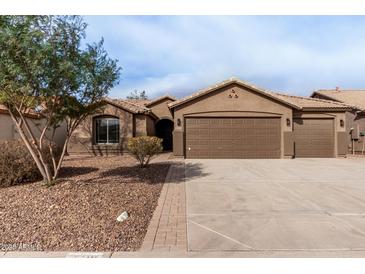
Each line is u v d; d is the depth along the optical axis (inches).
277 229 224.2
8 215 243.8
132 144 538.3
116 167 551.2
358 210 276.4
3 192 317.1
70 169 515.8
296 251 185.2
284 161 701.3
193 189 371.6
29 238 201.8
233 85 770.8
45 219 236.4
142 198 314.8
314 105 804.0
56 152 460.8
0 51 270.2
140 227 227.5
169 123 1242.6
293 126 795.4
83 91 342.6
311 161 701.3
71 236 205.8
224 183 413.1
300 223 238.2
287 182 421.4
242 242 199.3
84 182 365.1
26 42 267.0
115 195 315.3
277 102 770.2
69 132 368.5
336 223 238.1
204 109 767.7
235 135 768.9
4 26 273.4
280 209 280.4
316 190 366.3
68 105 330.0
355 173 506.9
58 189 318.3
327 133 802.8
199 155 765.9
